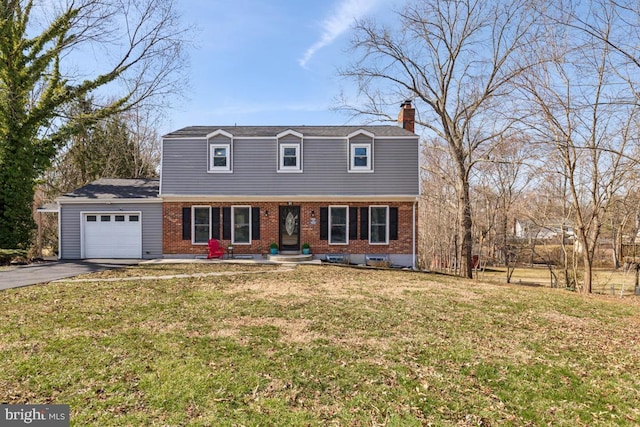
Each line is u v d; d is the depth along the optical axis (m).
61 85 20.77
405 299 10.29
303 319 7.97
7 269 14.56
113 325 7.21
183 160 18.67
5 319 7.45
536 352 6.53
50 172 27.78
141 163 32.03
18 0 18.02
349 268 16.27
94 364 5.40
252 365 5.54
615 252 25.95
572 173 15.34
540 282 20.94
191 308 8.64
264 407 4.42
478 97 18.80
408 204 18.81
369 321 7.98
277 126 21.22
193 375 5.13
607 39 10.33
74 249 18.58
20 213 18.72
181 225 18.67
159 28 20.33
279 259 17.48
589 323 8.66
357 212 18.75
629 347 6.97
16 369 5.18
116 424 3.98
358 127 21.36
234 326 7.36
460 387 5.12
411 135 19.05
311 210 18.73
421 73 18.92
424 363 5.85
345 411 4.41
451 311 9.17
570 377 5.55
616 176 14.66
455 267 24.31
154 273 13.73
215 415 4.21
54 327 6.98
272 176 18.69
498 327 7.95
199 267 15.45
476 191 24.64
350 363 5.74
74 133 21.23
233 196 18.48
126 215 18.70
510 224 30.95
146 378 5.02
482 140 18.86
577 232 17.14
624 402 4.85
